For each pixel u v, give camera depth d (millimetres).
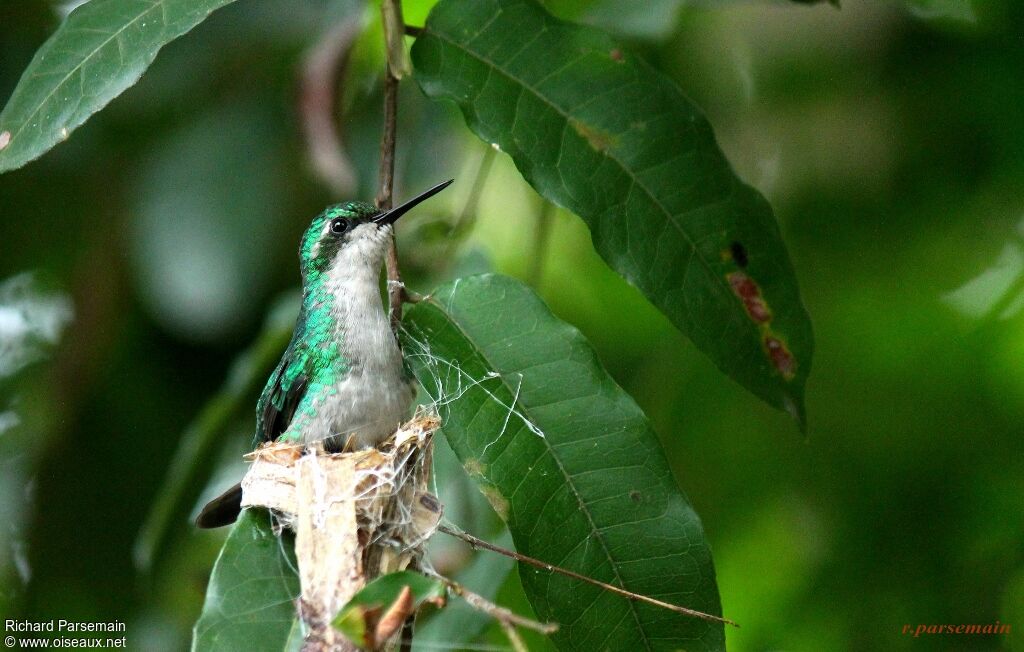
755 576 10070
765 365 5656
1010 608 9562
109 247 10641
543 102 5695
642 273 5574
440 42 5723
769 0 7922
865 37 9734
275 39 10203
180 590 10773
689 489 10008
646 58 9781
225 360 10578
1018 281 9766
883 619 9766
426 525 6008
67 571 10812
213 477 10562
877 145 9812
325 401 7285
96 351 10594
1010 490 9680
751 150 10133
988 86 9438
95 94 5305
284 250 10203
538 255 9109
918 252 9922
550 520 5297
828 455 9945
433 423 6438
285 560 5566
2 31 10367
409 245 8914
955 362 9898
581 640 5156
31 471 11000
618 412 5473
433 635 7875
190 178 10039
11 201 10688
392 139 5691
